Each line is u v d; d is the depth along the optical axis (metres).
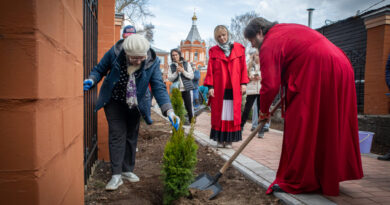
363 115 6.91
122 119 2.99
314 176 2.66
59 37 1.06
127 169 3.21
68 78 1.22
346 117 2.68
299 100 2.67
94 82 2.73
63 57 1.13
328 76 2.61
